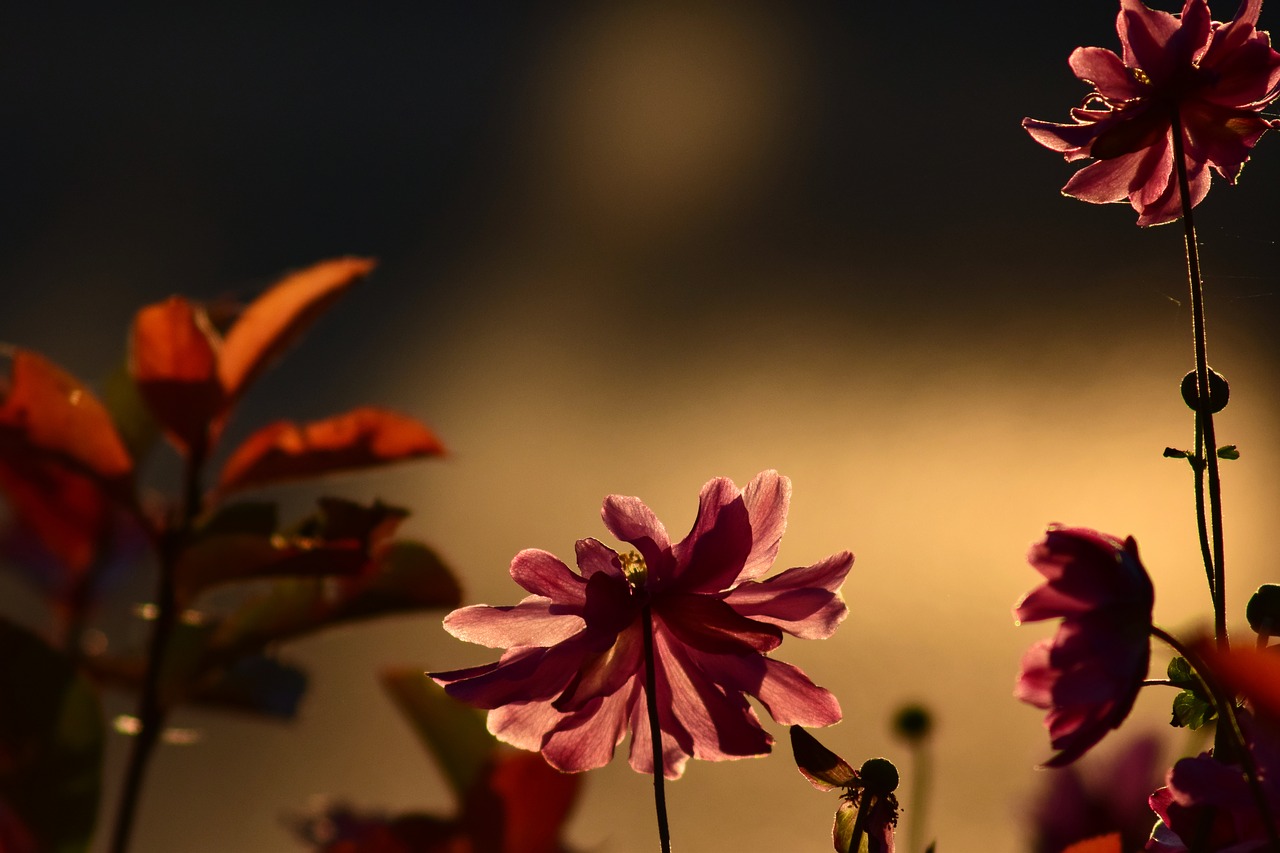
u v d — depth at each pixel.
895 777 1.00
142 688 1.02
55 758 0.99
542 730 1.01
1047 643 0.97
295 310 1.03
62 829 0.99
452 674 1.00
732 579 1.00
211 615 1.04
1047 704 0.96
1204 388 1.02
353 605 1.03
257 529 1.01
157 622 1.01
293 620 1.02
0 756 0.99
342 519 1.01
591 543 1.01
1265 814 0.96
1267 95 1.04
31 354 1.01
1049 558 0.97
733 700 1.01
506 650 1.01
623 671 1.00
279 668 1.03
